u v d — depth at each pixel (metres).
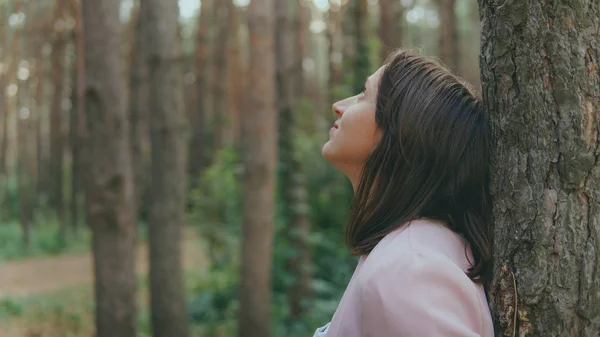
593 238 0.90
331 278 6.94
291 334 5.84
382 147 1.03
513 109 0.95
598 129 0.90
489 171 1.01
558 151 0.90
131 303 4.37
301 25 10.34
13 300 8.38
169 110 5.11
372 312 0.85
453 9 8.40
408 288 0.84
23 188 14.53
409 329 0.82
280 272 6.33
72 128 13.87
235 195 7.52
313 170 7.53
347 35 6.91
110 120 4.24
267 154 5.15
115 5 4.26
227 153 7.75
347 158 1.08
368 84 1.08
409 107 1.01
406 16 10.38
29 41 16.28
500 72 0.96
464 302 0.86
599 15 0.91
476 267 0.98
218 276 7.19
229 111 16.03
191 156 16.02
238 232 7.32
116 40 4.25
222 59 14.27
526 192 0.93
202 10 13.03
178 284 5.14
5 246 13.68
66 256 13.06
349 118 1.06
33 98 18.22
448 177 1.01
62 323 7.20
